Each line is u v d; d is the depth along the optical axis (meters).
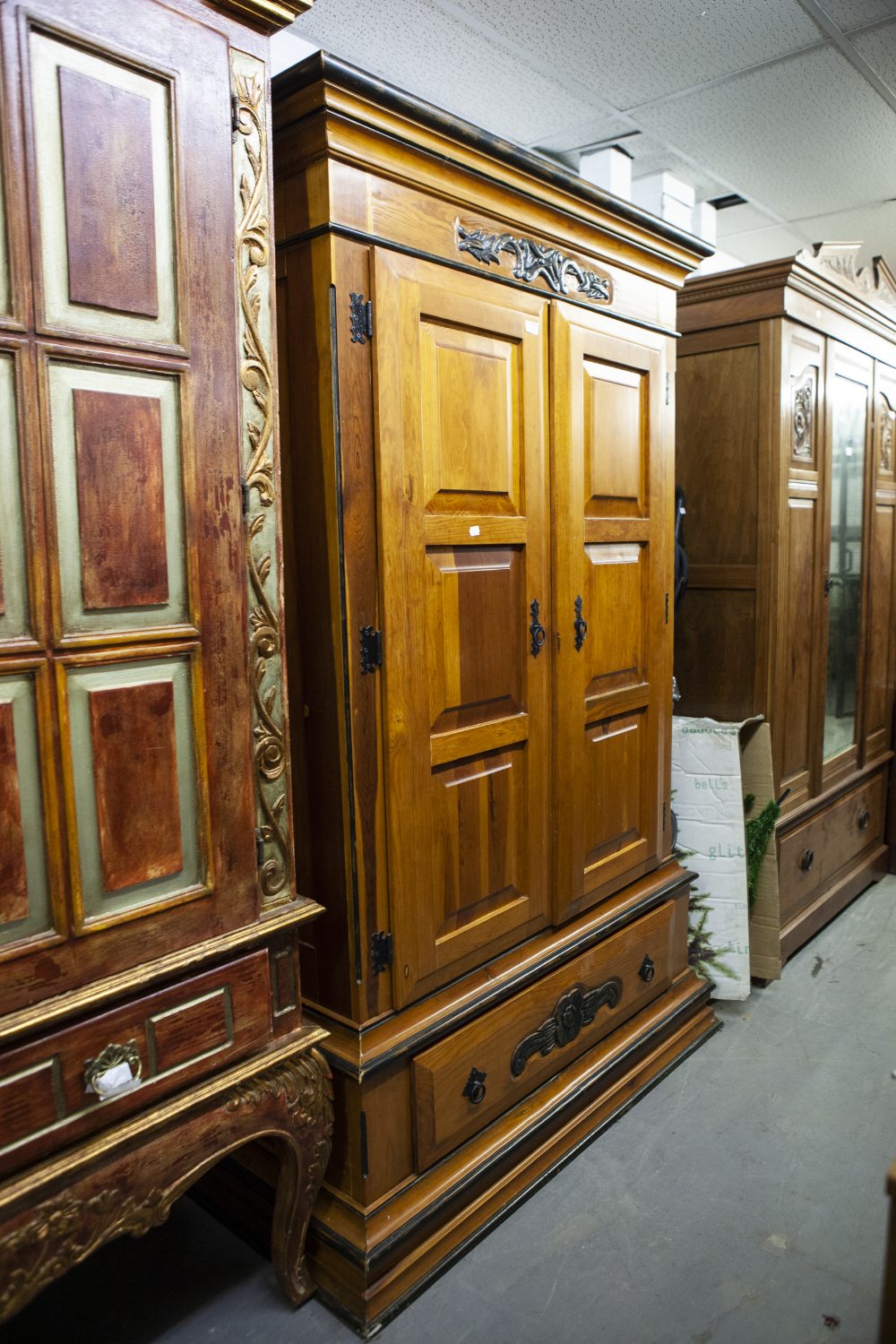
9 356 1.01
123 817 1.16
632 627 2.18
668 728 2.35
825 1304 1.55
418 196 1.54
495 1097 1.80
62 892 1.10
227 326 1.21
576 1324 1.52
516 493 1.81
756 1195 1.81
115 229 1.09
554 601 1.90
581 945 1.98
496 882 1.84
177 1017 1.23
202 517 1.20
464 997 1.71
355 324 1.46
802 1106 2.10
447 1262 1.64
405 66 2.40
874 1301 1.56
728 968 2.48
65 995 1.11
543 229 1.79
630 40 2.26
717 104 2.62
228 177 1.20
